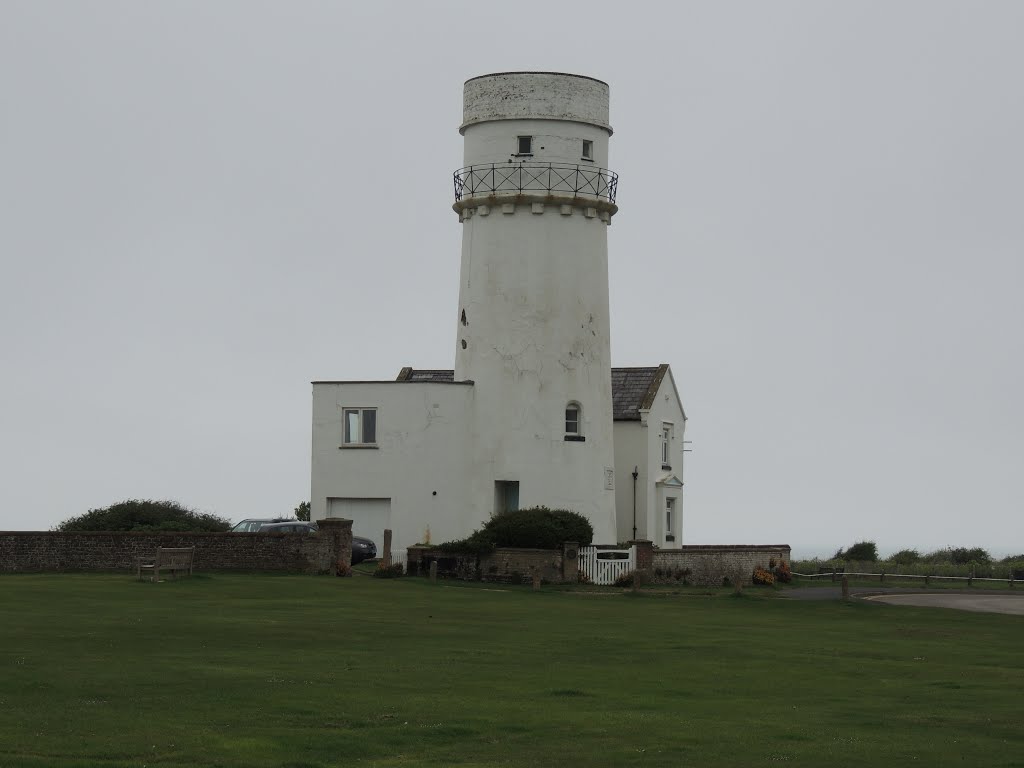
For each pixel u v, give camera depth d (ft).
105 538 153.17
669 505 220.23
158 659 84.17
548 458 189.26
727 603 145.69
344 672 82.33
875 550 279.28
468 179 194.59
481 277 192.75
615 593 152.97
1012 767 61.46
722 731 68.59
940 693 82.94
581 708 73.72
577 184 191.83
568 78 192.03
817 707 76.95
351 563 169.58
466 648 96.53
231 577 147.74
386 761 60.03
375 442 191.21
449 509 189.37
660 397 216.13
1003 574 218.59
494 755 61.77
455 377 198.08
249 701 71.26
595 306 193.88
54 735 61.77
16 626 97.91
